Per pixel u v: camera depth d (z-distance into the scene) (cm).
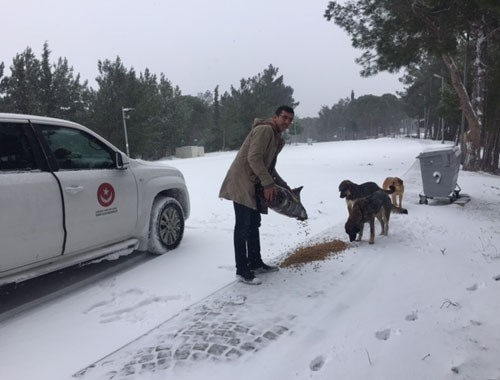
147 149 4369
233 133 5734
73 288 450
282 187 477
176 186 605
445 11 1602
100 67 4231
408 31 1695
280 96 6925
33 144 398
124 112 4016
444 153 877
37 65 4416
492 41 1958
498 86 2145
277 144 444
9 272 369
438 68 5556
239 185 430
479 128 1973
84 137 461
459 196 982
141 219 522
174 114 5328
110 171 480
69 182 416
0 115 379
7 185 360
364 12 1814
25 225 371
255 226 463
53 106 4506
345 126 12350
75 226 420
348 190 573
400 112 10969
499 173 2333
